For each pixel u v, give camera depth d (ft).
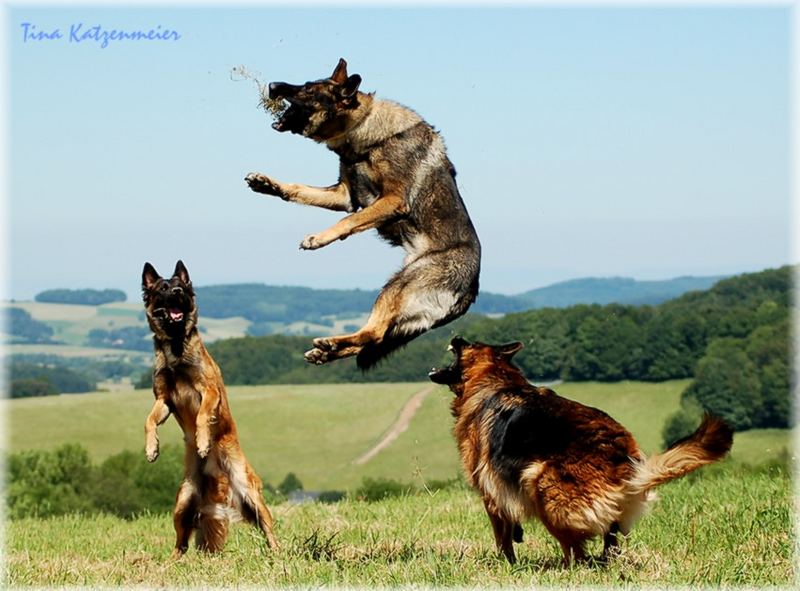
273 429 232.94
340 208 31.01
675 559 26.21
